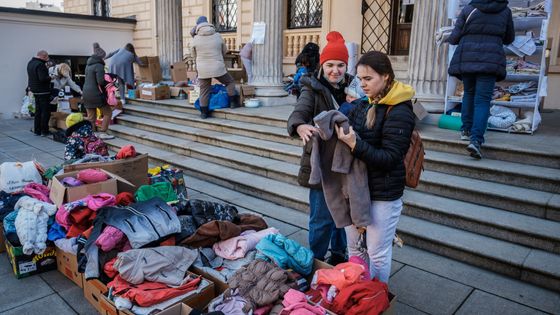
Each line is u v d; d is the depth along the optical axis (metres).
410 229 3.91
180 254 2.96
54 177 3.97
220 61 7.60
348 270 2.56
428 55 5.95
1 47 11.59
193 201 3.78
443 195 4.30
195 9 14.38
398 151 2.28
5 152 7.66
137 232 3.08
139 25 14.84
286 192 5.00
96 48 8.15
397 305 3.01
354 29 10.42
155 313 2.49
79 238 3.23
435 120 5.91
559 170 4.15
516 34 5.78
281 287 2.65
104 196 3.66
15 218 3.62
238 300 2.56
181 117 8.07
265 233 3.42
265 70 8.43
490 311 2.94
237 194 5.37
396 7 9.86
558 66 7.66
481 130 4.48
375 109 2.37
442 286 3.25
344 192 2.49
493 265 3.44
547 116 6.89
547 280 3.18
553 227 3.56
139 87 9.91
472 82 4.66
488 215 3.82
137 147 7.61
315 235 3.10
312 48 7.56
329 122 2.22
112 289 2.70
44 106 9.16
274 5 8.21
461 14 4.64
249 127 6.85
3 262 3.70
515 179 4.14
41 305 3.07
